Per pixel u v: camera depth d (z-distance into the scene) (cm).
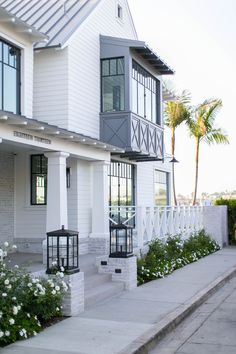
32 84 1359
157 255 1411
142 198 2036
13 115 936
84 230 1484
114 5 1836
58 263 870
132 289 1131
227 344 735
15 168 1495
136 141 1662
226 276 1330
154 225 1548
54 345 682
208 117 2930
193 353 695
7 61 1277
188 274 1360
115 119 1628
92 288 1039
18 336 706
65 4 1720
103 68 1673
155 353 701
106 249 1466
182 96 2956
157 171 2278
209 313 952
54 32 1516
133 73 1697
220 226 2136
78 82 1541
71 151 1257
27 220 1477
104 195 1484
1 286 721
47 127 1055
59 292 807
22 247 1473
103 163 1484
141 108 1773
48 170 1205
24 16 1691
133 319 837
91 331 757
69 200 1465
